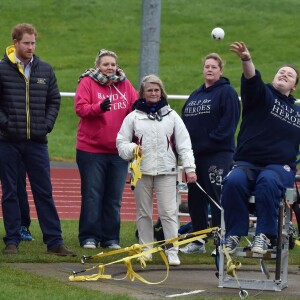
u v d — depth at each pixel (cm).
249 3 11019
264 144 1698
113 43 9438
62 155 5266
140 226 2027
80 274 1789
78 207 3269
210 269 1967
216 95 2147
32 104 2033
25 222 2317
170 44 9419
